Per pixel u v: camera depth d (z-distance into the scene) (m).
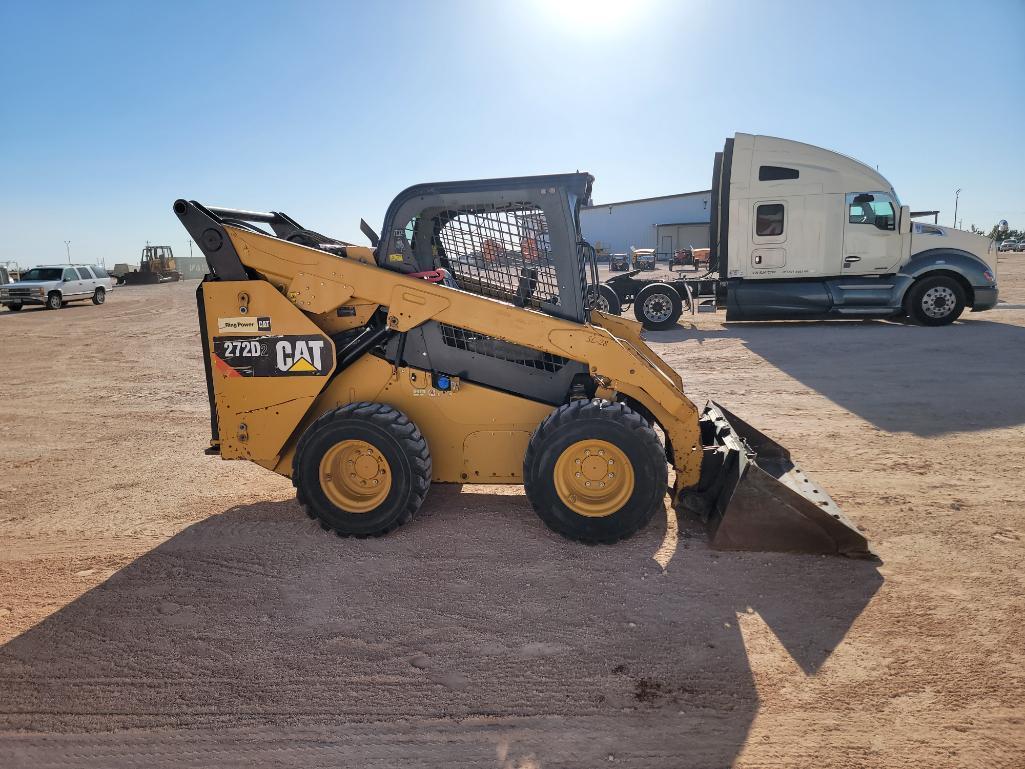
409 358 4.21
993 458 5.25
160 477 5.52
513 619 3.15
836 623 3.04
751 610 3.17
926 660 2.75
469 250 4.16
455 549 3.90
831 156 12.70
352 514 4.00
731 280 13.52
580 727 2.44
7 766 2.33
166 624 3.20
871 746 2.30
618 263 47.25
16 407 8.38
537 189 3.96
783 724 2.42
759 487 3.70
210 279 4.15
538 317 3.89
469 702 2.58
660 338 12.73
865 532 3.99
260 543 4.10
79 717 2.56
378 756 2.32
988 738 2.32
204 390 9.27
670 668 2.76
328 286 4.03
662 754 2.29
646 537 3.98
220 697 2.65
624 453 3.71
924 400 7.11
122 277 45.19
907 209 12.60
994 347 10.07
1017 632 2.93
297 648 2.97
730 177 13.17
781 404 7.18
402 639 3.01
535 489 3.84
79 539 4.26
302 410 4.11
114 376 10.48
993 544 3.79
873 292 12.83
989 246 12.64
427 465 3.95
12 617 3.30
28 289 24.97
